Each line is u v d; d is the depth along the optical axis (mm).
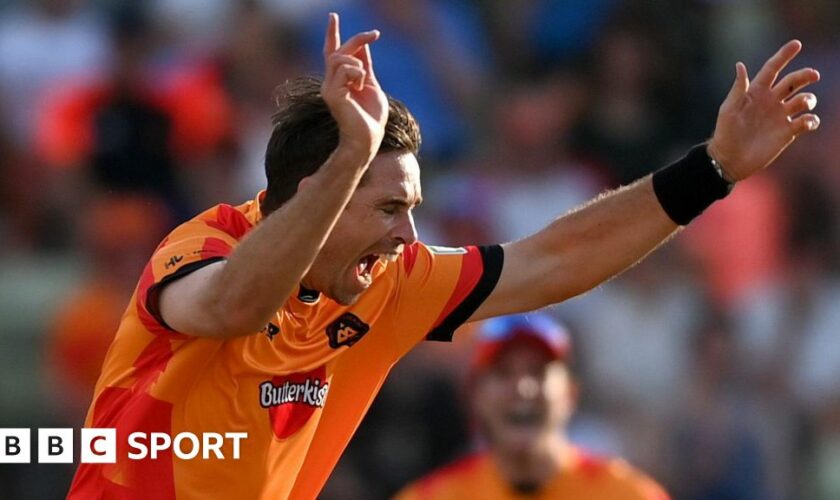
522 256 13656
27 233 30672
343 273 12273
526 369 21219
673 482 29312
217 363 12398
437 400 27391
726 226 31734
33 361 28828
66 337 28531
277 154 12398
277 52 33469
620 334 30109
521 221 31656
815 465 30438
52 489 26781
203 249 11953
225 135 32031
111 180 31062
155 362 12398
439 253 13586
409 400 27328
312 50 34062
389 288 13273
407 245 13086
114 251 29016
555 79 34656
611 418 29641
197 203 31047
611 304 30344
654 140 34062
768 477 29766
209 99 32031
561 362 21406
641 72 34469
